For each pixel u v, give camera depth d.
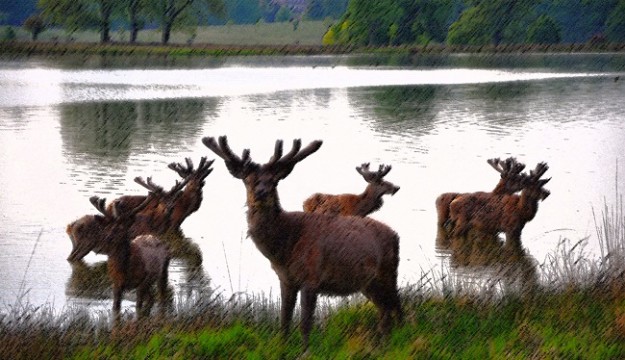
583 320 18.42
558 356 16.23
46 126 65.44
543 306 19.94
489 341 17.27
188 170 33.16
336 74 137.62
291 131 64.56
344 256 17.09
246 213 17.25
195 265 28.17
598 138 61.12
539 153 53.81
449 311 19.53
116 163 48.25
